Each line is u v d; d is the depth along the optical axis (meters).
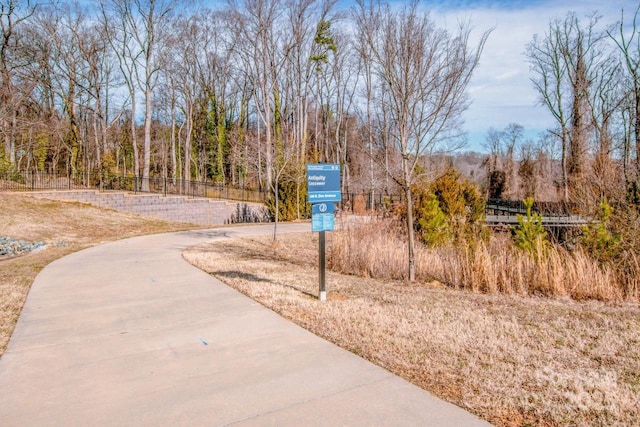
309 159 29.84
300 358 3.82
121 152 44.41
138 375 3.50
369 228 9.95
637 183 8.48
